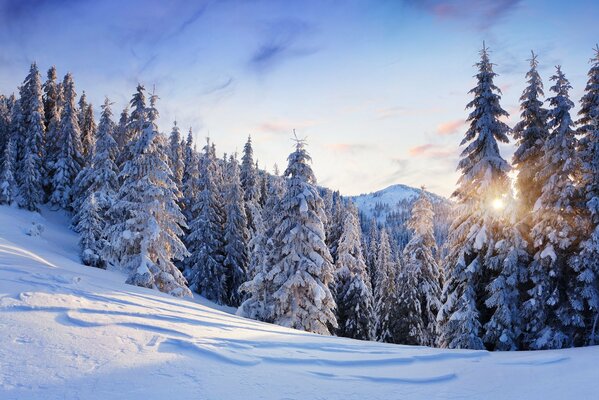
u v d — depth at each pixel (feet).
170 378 15.78
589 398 15.53
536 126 54.85
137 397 13.66
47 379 14.28
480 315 52.26
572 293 44.52
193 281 116.16
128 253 64.80
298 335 28.96
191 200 138.31
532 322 47.32
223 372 17.26
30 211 129.70
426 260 86.07
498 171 54.80
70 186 146.92
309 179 67.05
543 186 48.80
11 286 26.32
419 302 83.61
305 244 63.41
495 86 55.77
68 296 26.45
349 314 92.38
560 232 45.50
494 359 23.47
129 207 64.95
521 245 49.44
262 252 79.20
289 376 17.72
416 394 16.30
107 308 25.38
